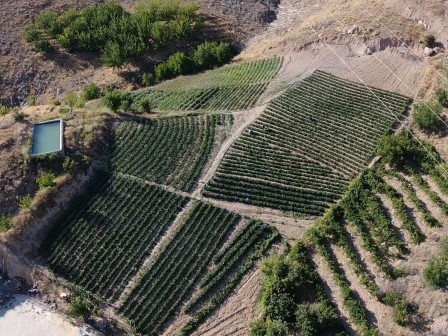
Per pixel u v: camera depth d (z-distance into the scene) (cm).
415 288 4662
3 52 8912
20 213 5656
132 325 4825
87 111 6988
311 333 4406
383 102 6838
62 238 5588
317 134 6469
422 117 6256
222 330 4706
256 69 8056
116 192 5975
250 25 9619
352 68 7575
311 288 4812
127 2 10156
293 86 7331
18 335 4934
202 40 9244
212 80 8056
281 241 5309
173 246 5375
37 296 5253
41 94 8581
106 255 5400
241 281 5022
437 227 5150
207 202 5759
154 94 7869
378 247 5062
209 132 6662
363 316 4519
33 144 6288
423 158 5834
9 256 5453
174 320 4834
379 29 7900
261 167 6091
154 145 6531
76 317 4947
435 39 7644
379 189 5631
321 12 9212
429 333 4341
